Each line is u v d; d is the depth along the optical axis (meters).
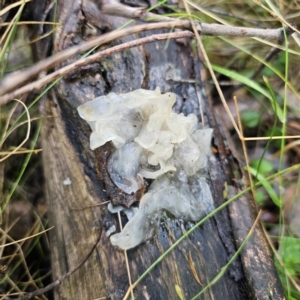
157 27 0.22
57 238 0.22
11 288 0.23
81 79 0.22
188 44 0.25
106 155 0.21
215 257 0.20
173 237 0.20
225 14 0.29
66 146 0.22
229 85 0.29
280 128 0.27
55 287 0.21
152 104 0.21
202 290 0.19
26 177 0.25
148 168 0.21
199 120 0.24
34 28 0.24
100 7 0.22
